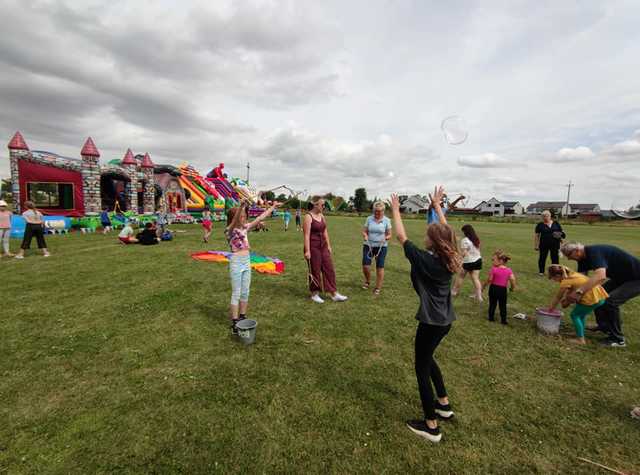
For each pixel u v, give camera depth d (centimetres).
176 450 240
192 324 468
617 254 440
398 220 283
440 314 257
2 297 570
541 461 242
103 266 830
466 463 238
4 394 299
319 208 589
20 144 1744
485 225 3744
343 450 246
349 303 593
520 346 434
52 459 229
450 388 333
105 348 391
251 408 289
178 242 1353
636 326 524
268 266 866
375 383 336
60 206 1864
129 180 2242
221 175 3806
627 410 305
